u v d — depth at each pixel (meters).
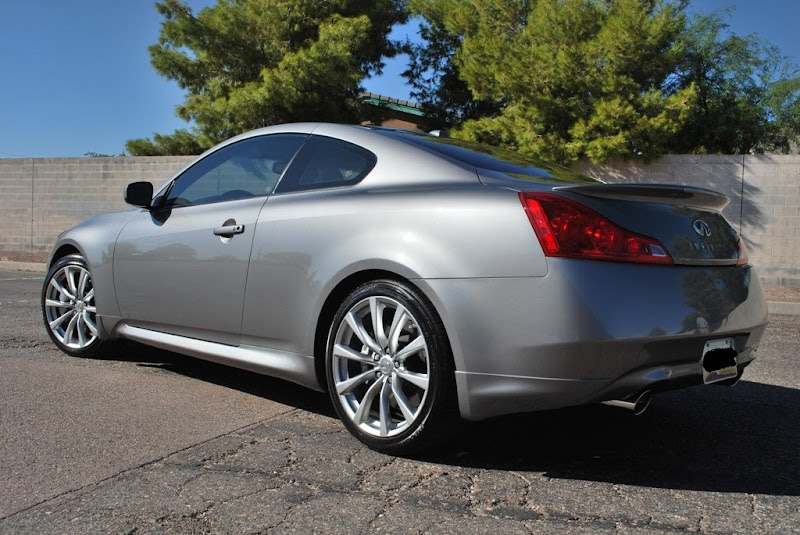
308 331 3.46
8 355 5.02
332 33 15.29
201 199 4.24
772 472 3.13
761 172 11.66
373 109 17.70
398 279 3.15
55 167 16.44
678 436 3.62
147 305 4.35
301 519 2.53
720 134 14.95
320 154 3.79
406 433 3.09
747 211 11.77
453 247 2.97
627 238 2.87
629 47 12.16
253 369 3.78
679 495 2.84
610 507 2.70
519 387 2.83
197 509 2.60
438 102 17.84
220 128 16.12
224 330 3.89
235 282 3.80
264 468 3.01
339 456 3.18
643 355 2.81
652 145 12.12
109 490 2.75
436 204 3.10
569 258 2.78
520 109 12.97
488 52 13.23
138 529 2.43
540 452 3.31
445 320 2.95
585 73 12.55
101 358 4.97
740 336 3.23
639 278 2.85
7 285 10.09
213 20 16.17
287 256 3.55
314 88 15.78
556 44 12.80
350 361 3.34
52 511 2.56
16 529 2.42
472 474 3.01
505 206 2.92
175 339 4.22
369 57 17.34
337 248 3.34
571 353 2.74
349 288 3.39
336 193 3.54
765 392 4.60
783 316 8.87
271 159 4.00
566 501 2.75
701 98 15.16
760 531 2.53
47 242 16.61
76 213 16.34
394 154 3.50
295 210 3.61
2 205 16.91
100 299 4.67
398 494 2.77
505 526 2.51
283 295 3.56
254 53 16.52
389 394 3.18
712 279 3.10
